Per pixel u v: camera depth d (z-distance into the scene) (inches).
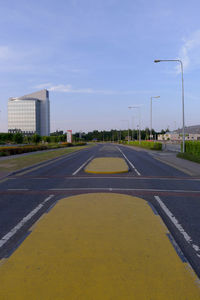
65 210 265.0
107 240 181.6
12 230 215.9
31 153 1397.6
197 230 216.5
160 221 227.9
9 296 116.1
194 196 357.7
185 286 124.3
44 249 166.2
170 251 164.1
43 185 446.0
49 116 6929.1
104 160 928.3
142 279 129.9
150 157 1149.7
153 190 399.2
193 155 996.6
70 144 2842.0
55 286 123.4
